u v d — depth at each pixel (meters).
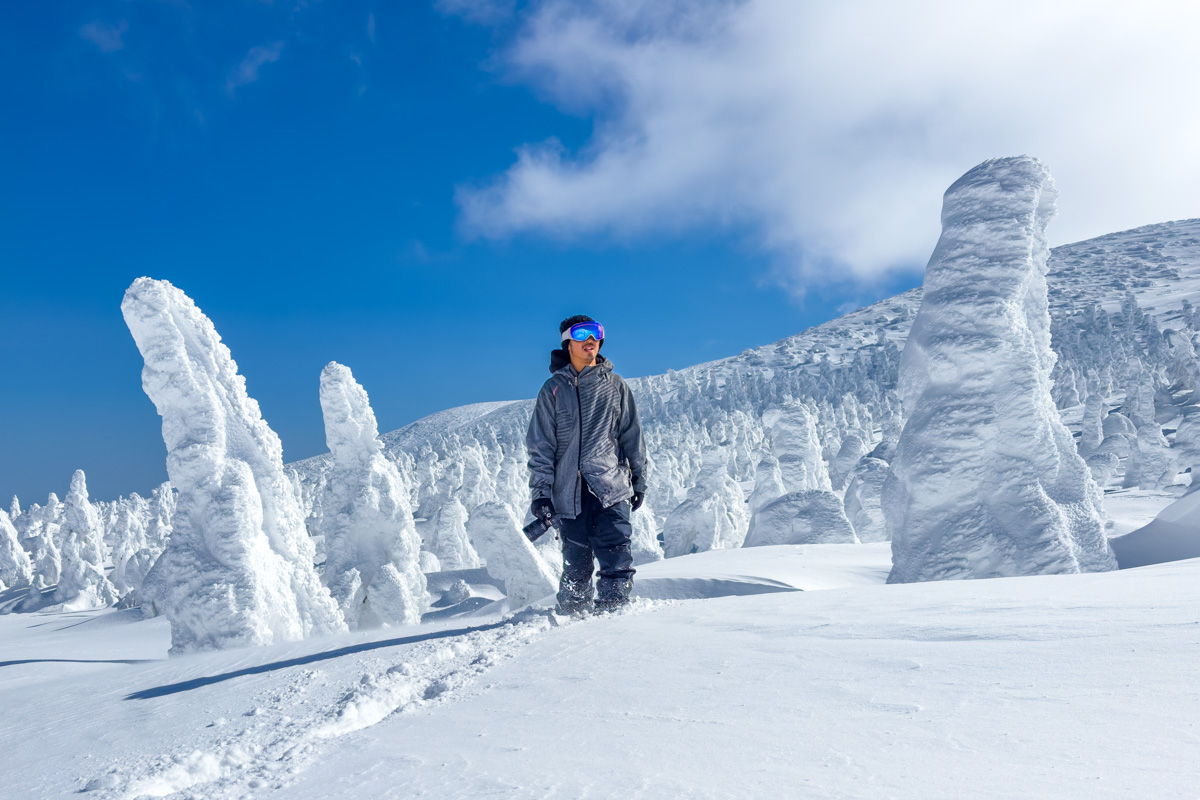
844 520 18.36
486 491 52.28
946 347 8.64
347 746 1.44
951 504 8.34
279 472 13.79
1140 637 1.39
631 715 1.37
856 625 1.91
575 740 1.25
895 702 1.21
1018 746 0.94
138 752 1.83
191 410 11.66
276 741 1.64
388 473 19.33
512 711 1.54
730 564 13.34
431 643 2.76
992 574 7.79
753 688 1.44
